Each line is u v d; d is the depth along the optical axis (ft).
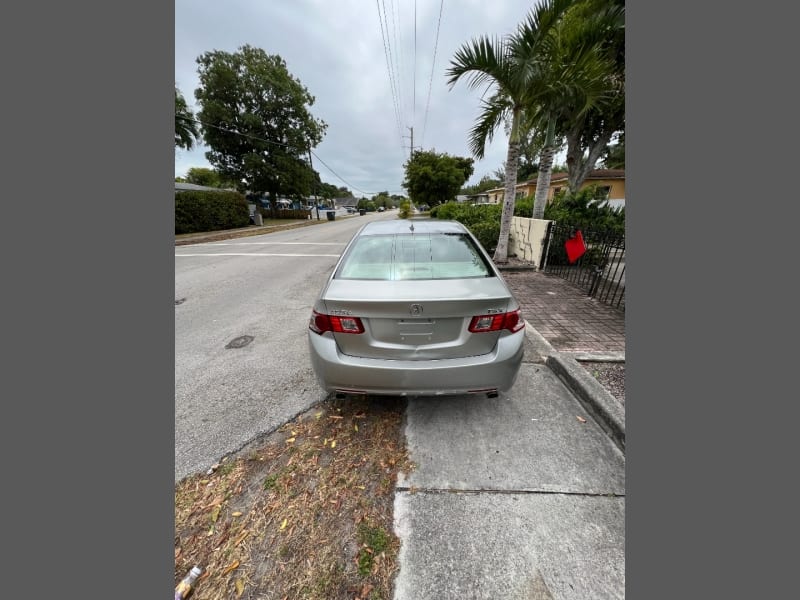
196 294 18.53
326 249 36.27
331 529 5.23
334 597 4.37
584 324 12.79
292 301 17.01
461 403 8.11
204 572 4.73
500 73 18.24
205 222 59.77
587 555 4.79
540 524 5.21
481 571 4.61
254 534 5.20
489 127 21.17
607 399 7.63
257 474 6.28
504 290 6.76
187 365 10.33
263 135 94.38
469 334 6.38
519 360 6.68
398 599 4.33
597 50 17.81
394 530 5.18
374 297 6.37
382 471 6.25
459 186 88.28
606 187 56.95
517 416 7.64
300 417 7.82
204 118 88.99
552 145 23.22
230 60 90.07
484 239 26.58
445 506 5.53
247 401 8.46
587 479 5.99
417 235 8.87
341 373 6.56
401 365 6.40
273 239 48.34
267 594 4.44
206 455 6.77
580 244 17.22
